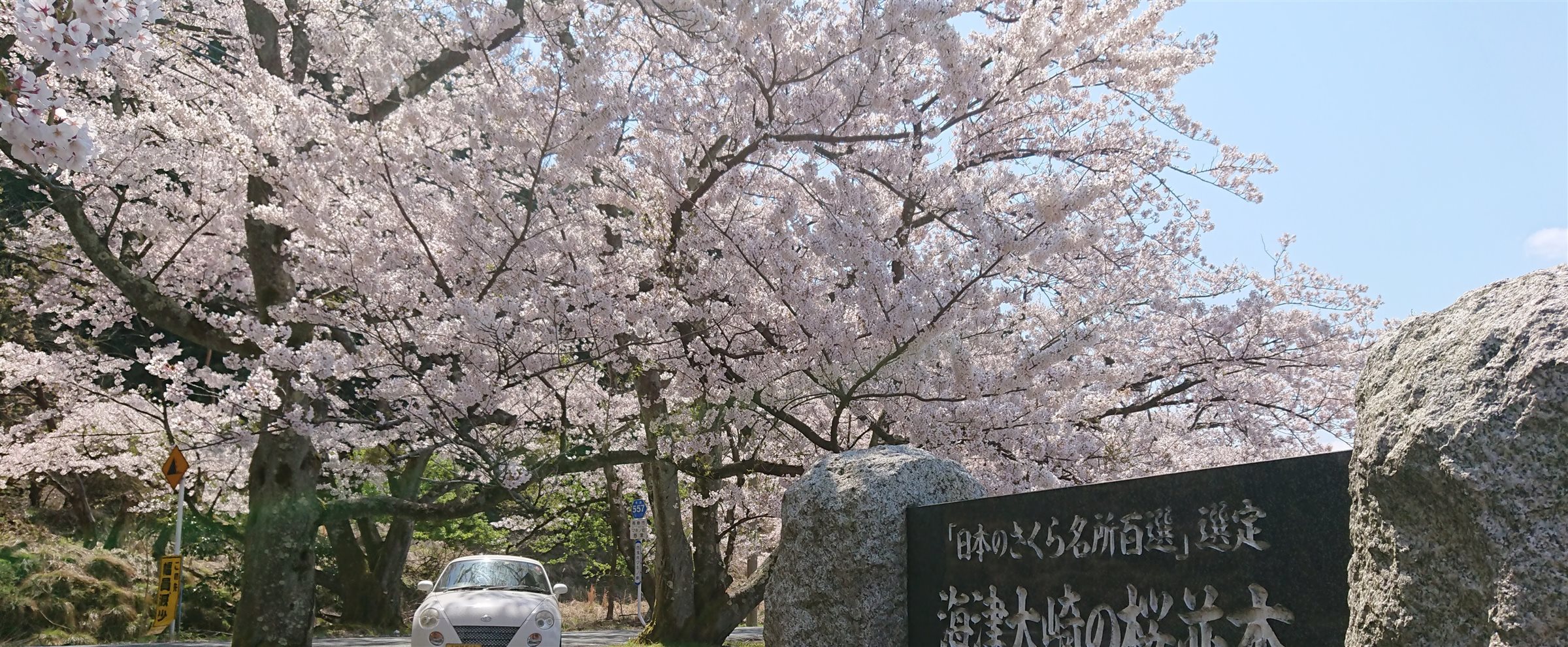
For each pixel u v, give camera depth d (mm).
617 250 11148
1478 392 2881
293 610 11359
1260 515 4062
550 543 27875
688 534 17906
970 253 9555
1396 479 3055
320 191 9867
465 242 9703
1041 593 5297
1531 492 2705
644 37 10672
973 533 5859
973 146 11578
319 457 12000
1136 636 4645
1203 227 13078
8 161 9219
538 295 9344
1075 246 9250
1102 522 4949
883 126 11406
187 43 13797
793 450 12945
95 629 15898
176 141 11031
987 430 10227
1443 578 2902
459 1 9508
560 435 10609
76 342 16875
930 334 9258
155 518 21250
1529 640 2631
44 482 21031
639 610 19016
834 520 6461
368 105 10656
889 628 6312
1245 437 13289
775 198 11070
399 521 22984
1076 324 9922
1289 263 13898
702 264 10344
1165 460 12898
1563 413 2701
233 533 20469
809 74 10109
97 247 11398
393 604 22781
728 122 10156
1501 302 3057
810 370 10359
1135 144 11812
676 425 11391
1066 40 10305
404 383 10000
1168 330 12758
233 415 11695
